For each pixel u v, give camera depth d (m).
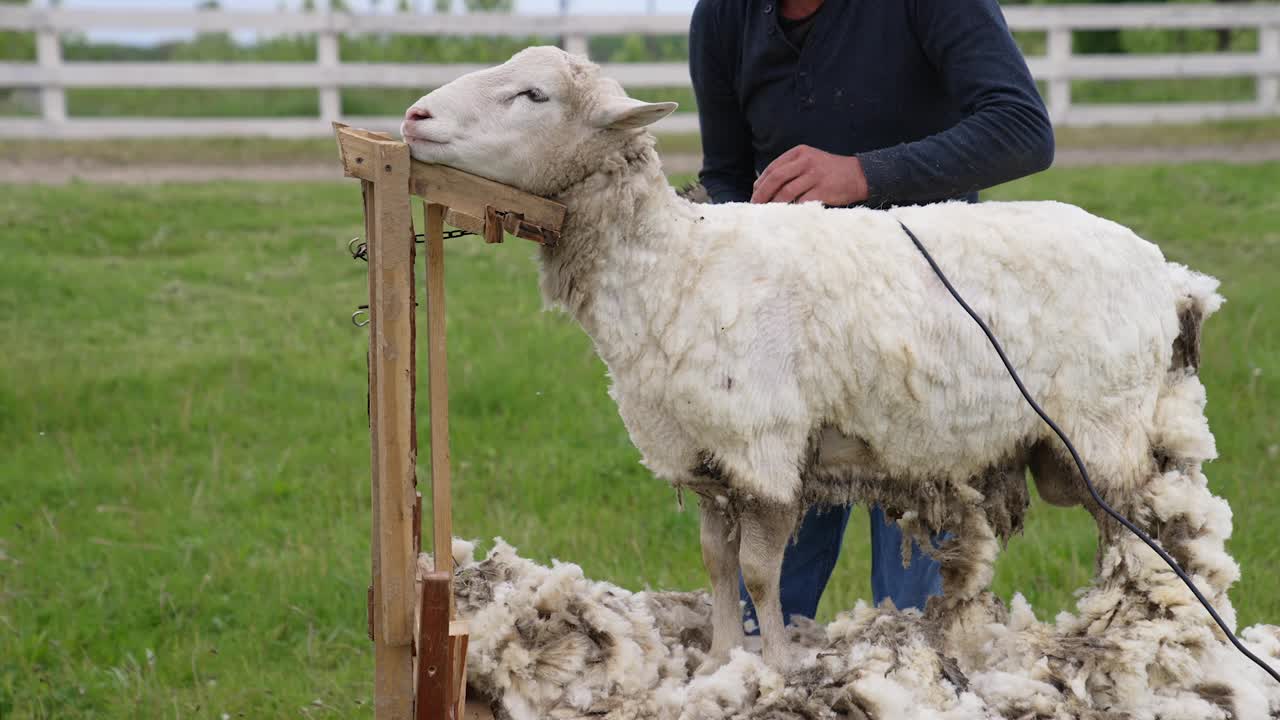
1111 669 3.02
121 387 7.12
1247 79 19.02
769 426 2.99
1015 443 3.16
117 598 4.78
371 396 2.92
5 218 10.86
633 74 14.75
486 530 5.35
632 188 2.98
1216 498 3.19
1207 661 3.08
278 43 21.66
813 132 3.46
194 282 9.48
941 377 3.03
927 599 3.28
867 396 3.05
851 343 3.01
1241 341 7.51
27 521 5.47
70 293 8.94
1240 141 15.15
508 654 3.21
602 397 7.03
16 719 3.90
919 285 3.03
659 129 15.86
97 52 23.58
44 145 14.94
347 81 14.66
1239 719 3.00
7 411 6.74
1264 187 12.20
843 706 2.90
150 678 4.11
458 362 7.44
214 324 8.45
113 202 11.78
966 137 3.19
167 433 6.57
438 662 2.69
